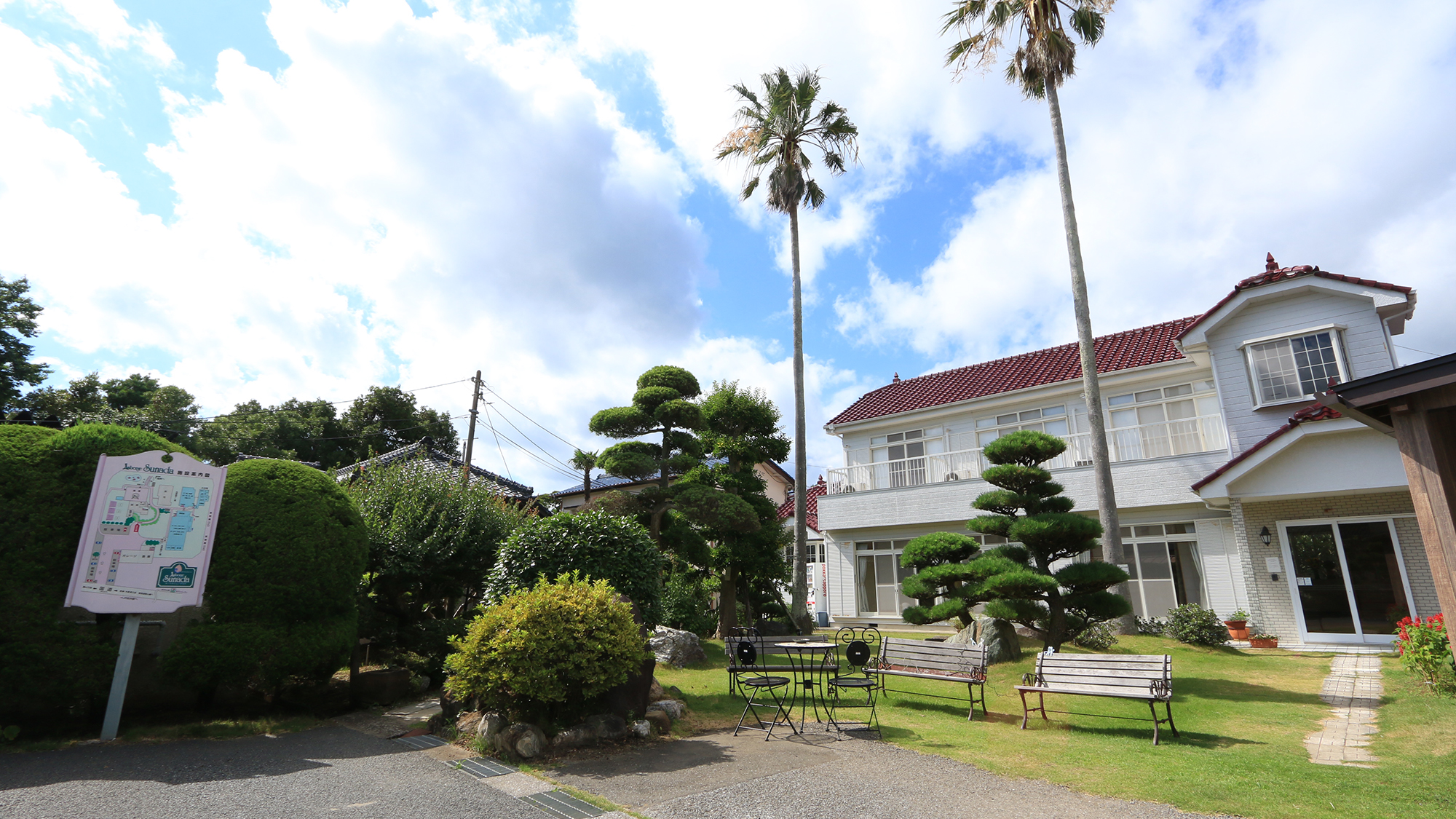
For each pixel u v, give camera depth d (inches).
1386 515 486.3
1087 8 588.7
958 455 767.1
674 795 189.6
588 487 999.6
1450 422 249.6
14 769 214.1
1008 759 230.7
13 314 858.8
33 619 260.5
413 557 394.0
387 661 406.3
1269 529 532.1
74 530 275.7
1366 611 483.2
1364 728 274.5
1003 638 454.6
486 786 198.5
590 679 245.8
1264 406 578.9
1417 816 164.2
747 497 668.7
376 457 494.9
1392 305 538.9
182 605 278.1
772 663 496.4
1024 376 807.1
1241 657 457.4
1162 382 675.4
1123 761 226.7
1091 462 657.0
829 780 205.3
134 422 919.7
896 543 772.0
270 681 299.9
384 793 191.5
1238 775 205.5
